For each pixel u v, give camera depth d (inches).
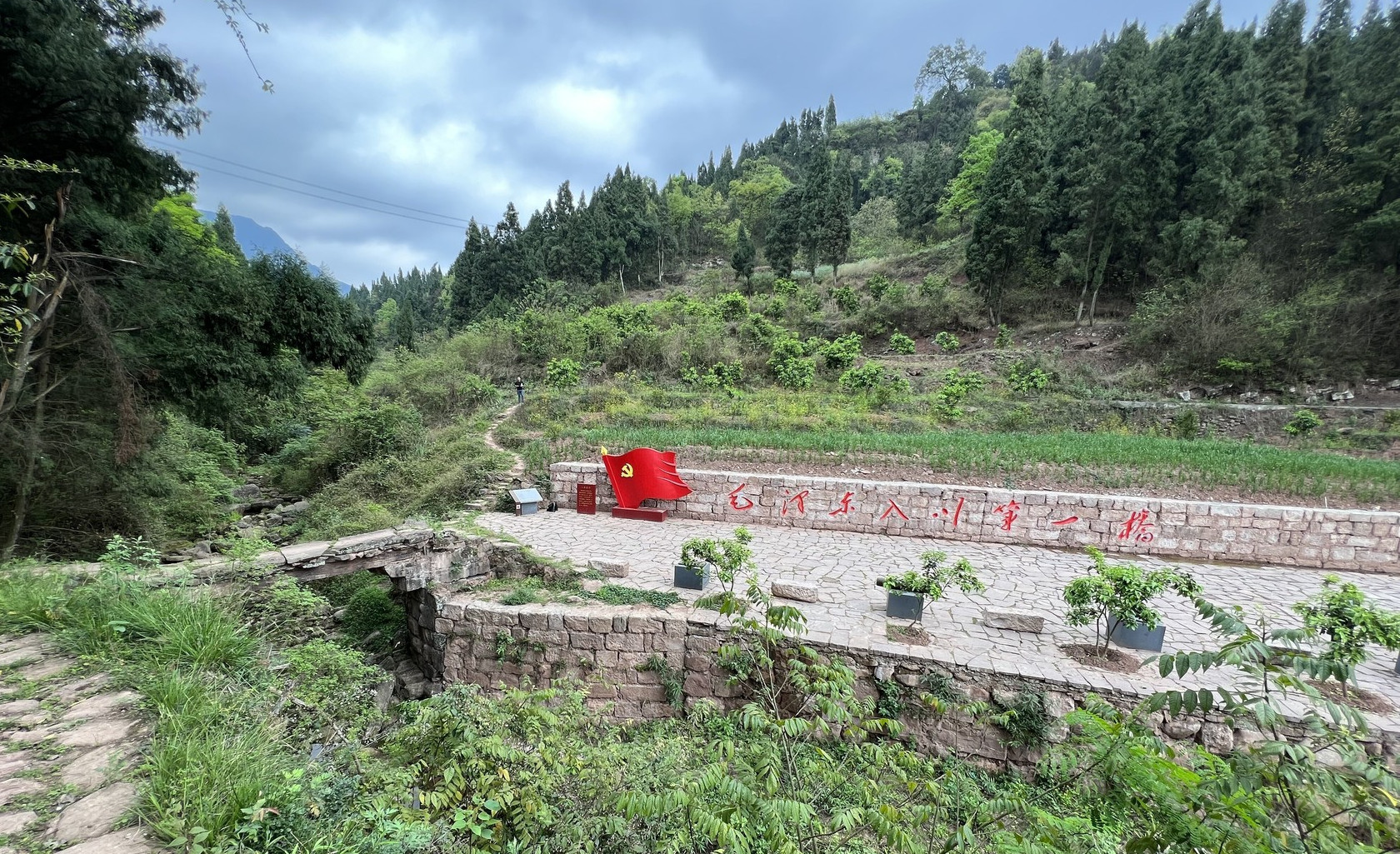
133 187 334.3
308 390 795.4
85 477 363.3
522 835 115.3
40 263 284.5
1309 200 835.4
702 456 579.8
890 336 1165.7
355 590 402.9
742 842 85.1
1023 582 338.6
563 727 168.1
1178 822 84.4
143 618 169.5
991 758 225.5
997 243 1064.2
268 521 555.5
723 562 276.5
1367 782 79.0
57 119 279.6
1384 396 748.0
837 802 132.1
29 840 90.3
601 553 383.6
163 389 370.6
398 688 312.0
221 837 93.7
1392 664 250.1
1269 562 383.2
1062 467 502.9
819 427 713.6
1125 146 942.4
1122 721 114.4
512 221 1708.9
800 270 1738.4
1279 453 540.4
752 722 115.6
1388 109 815.1
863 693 245.8
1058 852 99.0
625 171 2213.3
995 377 925.2
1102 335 978.1
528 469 567.8
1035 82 1259.8
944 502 426.0
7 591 176.4
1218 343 811.4
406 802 116.0
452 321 1723.7
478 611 297.1
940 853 108.0
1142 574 236.7
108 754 115.3
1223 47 997.2
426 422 935.0
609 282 1802.4
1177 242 901.2
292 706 171.8
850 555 386.3
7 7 243.3
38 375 322.3
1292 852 76.3
